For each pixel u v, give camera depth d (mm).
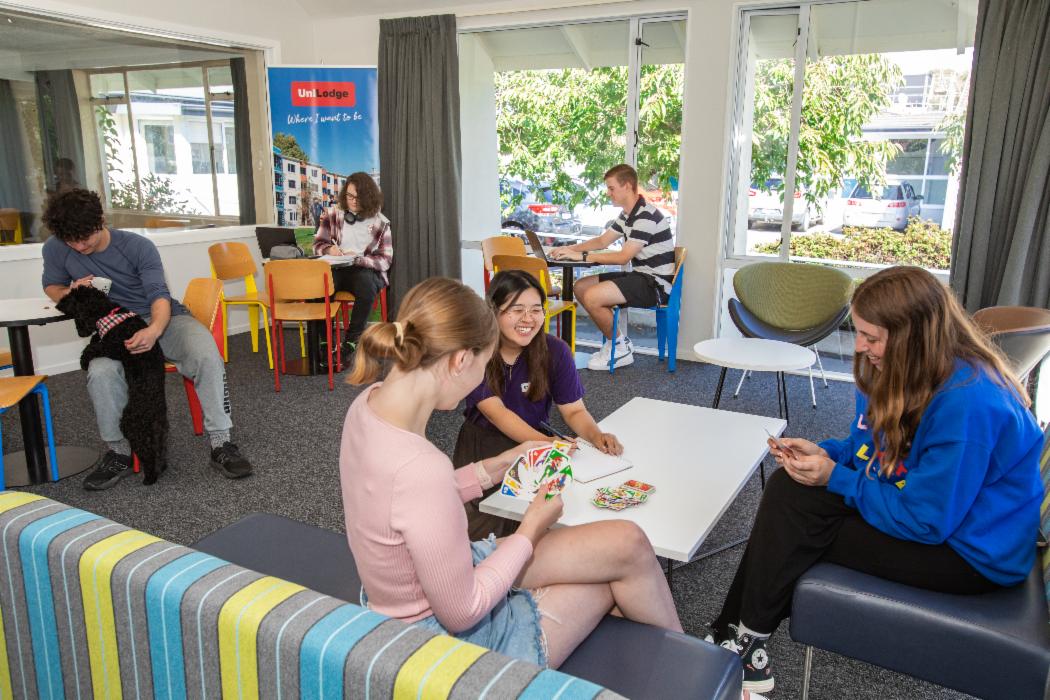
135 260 3326
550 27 5465
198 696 1090
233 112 5906
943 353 1610
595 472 2047
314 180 5887
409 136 5777
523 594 1437
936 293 1619
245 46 5789
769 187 5004
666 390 4594
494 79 5770
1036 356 2938
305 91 5738
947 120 4434
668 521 1779
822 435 3887
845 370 5016
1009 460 1592
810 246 4969
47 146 4809
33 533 1210
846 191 4793
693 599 2369
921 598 1602
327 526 2838
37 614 1243
